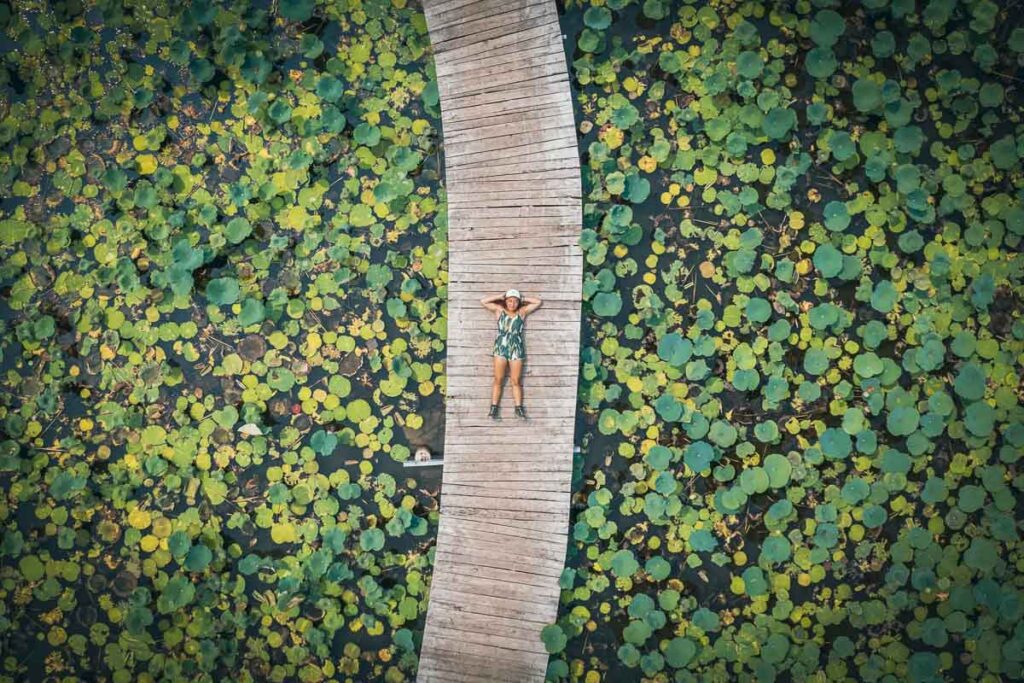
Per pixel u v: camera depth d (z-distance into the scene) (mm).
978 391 10133
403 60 10648
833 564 10109
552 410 10039
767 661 10016
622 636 10172
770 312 10305
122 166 10508
